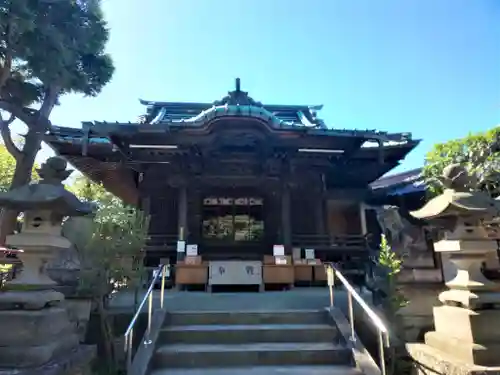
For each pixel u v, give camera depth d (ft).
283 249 34.09
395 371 17.78
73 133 35.17
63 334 13.89
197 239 39.75
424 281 19.70
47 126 37.42
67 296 18.01
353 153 37.11
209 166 39.24
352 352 16.58
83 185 64.80
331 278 21.58
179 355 16.47
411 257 20.47
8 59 34.73
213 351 16.66
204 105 53.62
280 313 20.21
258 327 18.83
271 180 40.16
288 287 32.48
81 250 18.54
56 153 35.96
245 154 38.14
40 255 13.67
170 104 53.67
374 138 32.99
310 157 38.91
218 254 39.86
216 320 19.97
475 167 24.47
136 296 19.85
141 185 40.27
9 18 30.22
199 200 40.88
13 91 39.91
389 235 22.53
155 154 37.22
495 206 14.35
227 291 31.99
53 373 11.28
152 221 39.78
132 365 14.94
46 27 33.63
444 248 15.16
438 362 13.83
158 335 17.62
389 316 19.39
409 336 18.81
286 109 54.49
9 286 13.14
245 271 31.19
